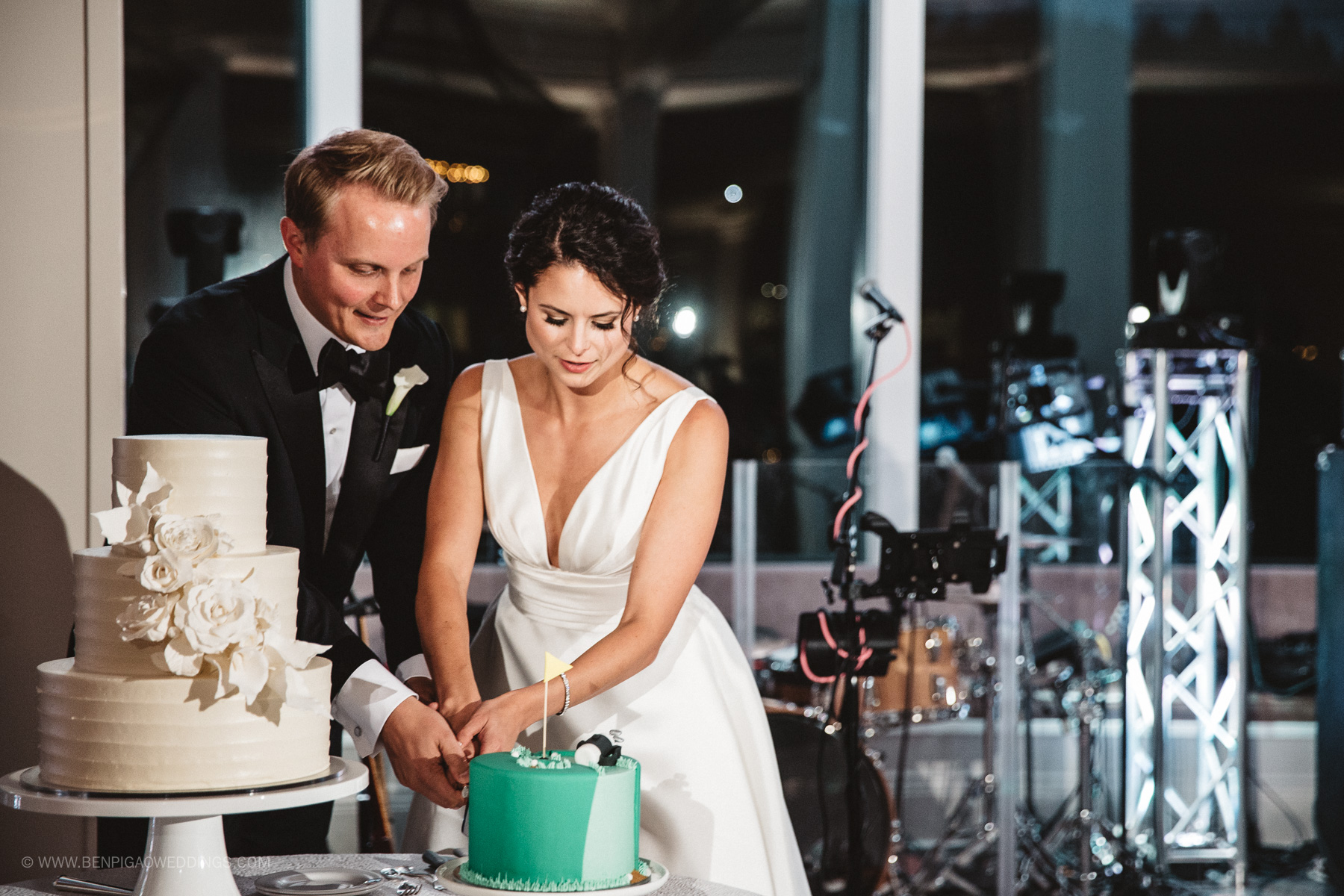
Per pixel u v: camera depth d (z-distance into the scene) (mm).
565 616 1791
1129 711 4184
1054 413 4363
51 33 2285
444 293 4977
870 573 3248
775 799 1888
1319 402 5023
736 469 3311
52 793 1176
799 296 5176
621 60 5137
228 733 1179
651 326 1797
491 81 5039
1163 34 5062
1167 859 4145
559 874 1215
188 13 4633
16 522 2297
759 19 5172
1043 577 3807
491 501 1802
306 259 1770
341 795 1221
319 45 4660
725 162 5172
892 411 4922
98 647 1210
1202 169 5066
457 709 1604
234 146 4684
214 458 1254
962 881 3529
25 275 2291
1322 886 4055
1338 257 5055
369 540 2100
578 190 1600
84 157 2307
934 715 3391
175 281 4629
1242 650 4176
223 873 1265
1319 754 4203
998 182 5066
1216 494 4469
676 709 1771
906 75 4965
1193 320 4230
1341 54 5070
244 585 1198
